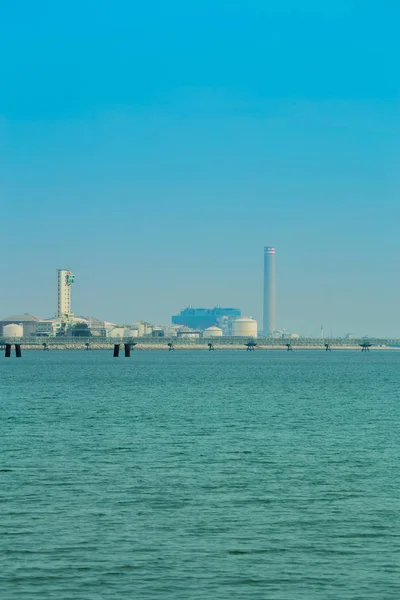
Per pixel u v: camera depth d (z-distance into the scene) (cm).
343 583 8775
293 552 9725
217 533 10438
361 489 12962
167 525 10775
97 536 10244
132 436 18912
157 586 8656
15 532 10369
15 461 15262
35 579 8806
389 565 9312
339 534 10438
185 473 14200
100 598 8344
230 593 8494
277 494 12581
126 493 12569
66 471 14288
